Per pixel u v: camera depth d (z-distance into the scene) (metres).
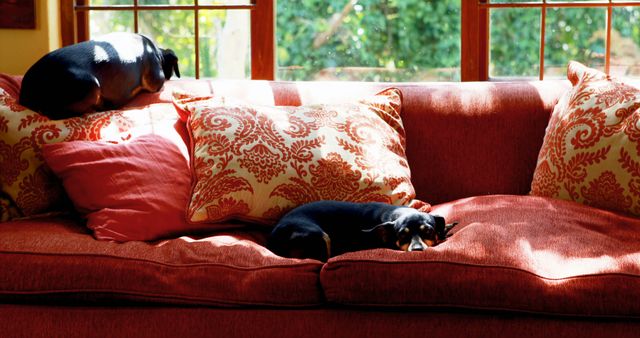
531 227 2.18
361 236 2.27
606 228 2.21
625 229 2.21
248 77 3.29
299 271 2.01
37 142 2.48
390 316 1.96
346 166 2.47
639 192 2.34
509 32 3.22
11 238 2.12
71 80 2.56
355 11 3.46
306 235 2.18
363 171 2.48
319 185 2.45
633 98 2.45
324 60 3.47
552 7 3.17
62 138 2.50
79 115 2.62
